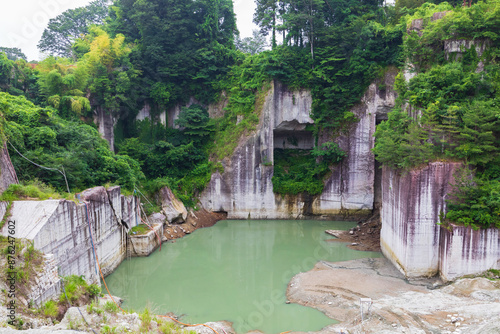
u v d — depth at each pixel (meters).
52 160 20.17
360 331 14.16
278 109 37.09
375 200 37.16
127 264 23.94
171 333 12.88
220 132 38.50
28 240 13.36
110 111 34.62
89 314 12.52
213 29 40.94
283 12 39.38
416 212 19.75
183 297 19.05
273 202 36.66
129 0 38.94
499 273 17.89
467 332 13.05
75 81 30.94
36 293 12.23
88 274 18.53
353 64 34.75
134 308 17.50
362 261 23.64
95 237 19.62
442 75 22.28
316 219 36.66
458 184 19.08
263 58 36.66
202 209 36.50
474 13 23.48
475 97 21.41
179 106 40.41
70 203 16.66
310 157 39.81
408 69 27.05
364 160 35.75
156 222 29.03
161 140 38.66
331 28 35.62
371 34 33.53
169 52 39.69
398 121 23.59
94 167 24.75
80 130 25.20
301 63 36.72
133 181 27.44
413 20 28.36
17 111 21.61
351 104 35.44
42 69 30.36
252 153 36.31
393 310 15.05
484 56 23.33
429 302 16.31
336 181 36.38
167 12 38.34
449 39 24.09
